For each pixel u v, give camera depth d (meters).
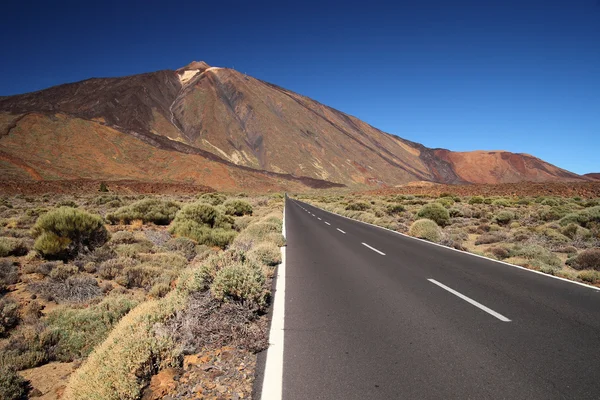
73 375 4.00
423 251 12.02
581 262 10.47
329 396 3.23
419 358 3.98
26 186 58.09
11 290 7.45
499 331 4.80
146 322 4.50
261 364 3.85
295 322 5.14
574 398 3.20
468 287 7.21
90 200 38.97
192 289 5.64
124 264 9.23
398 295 6.59
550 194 53.50
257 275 5.92
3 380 4.17
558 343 4.41
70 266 8.77
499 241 16.03
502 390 3.32
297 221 24.42
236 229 18.59
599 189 50.00
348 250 12.13
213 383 3.47
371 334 4.69
